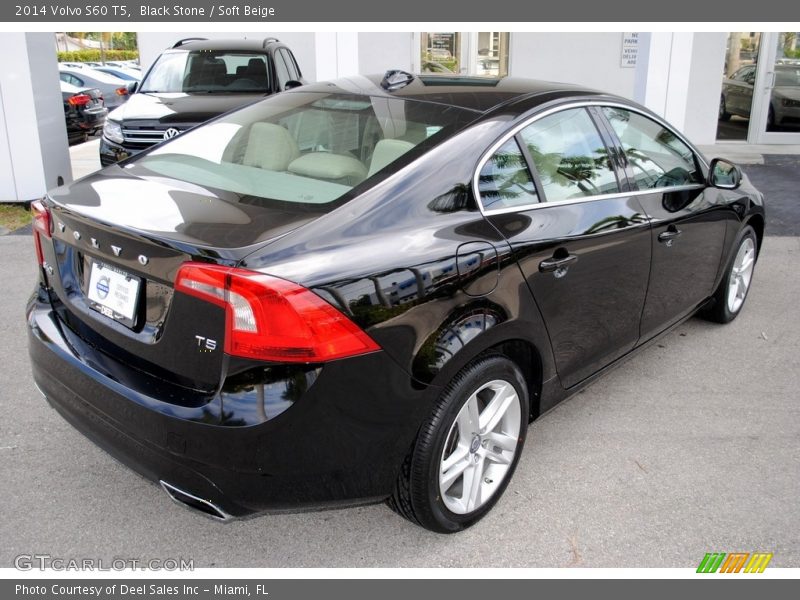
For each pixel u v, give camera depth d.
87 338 2.52
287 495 2.19
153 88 8.26
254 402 2.07
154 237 2.18
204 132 3.14
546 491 2.98
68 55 34.06
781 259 6.10
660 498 2.95
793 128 11.55
